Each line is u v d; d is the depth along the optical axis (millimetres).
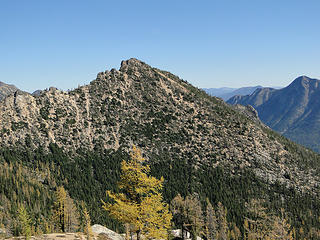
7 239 47219
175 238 96375
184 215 99438
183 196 176375
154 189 29266
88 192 179250
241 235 141125
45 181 184250
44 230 115688
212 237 107938
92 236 51125
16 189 160750
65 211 95875
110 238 53844
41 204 152250
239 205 178000
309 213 186000
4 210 137750
